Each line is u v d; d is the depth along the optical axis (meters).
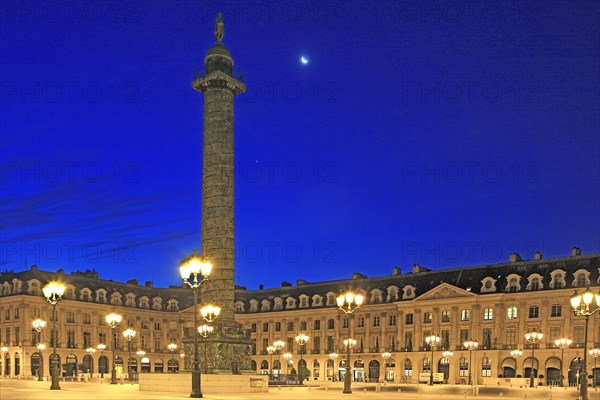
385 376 88.12
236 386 38.81
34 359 83.69
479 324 80.88
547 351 75.19
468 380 79.75
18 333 84.00
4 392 31.27
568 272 76.38
